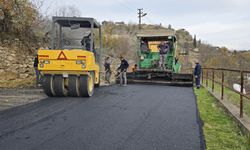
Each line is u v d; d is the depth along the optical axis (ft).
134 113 28.99
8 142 19.07
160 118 26.96
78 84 39.34
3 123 24.06
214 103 37.83
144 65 72.28
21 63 57.41
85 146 18.52
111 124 24.27
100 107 32.14
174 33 70.33
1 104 33.45
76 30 44.11
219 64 235.81
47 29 69.62
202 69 73.41
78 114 28.07
